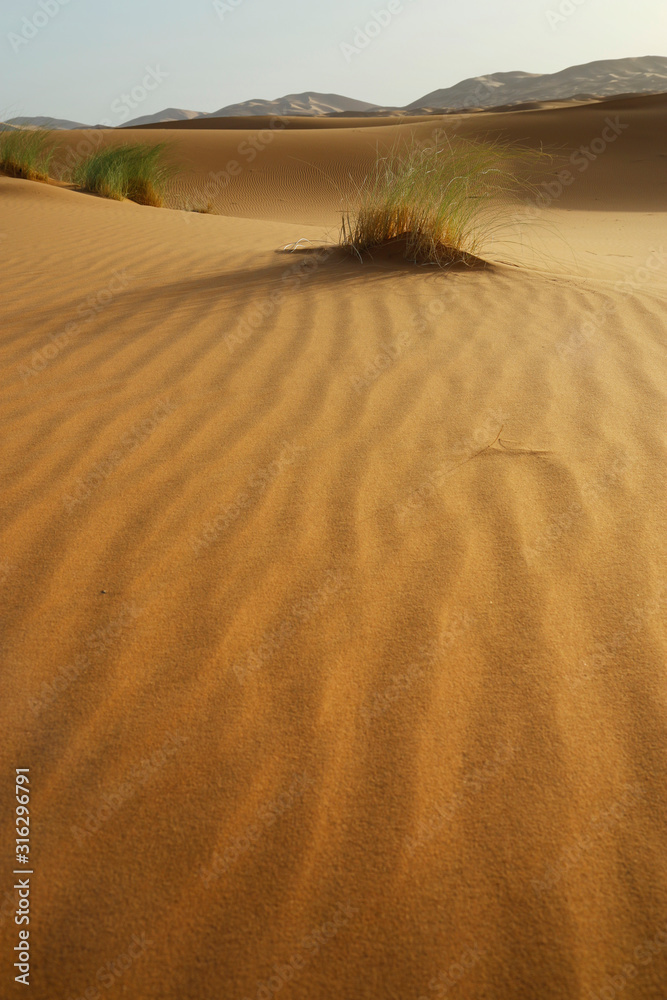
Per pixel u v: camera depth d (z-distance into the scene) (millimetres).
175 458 2381
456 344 3439
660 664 1495
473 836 1173
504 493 2129
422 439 2484
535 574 1776
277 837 1180
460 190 5320
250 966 1010
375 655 1545
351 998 974
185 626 1628
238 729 1369
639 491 2115
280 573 1805
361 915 1067
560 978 996
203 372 3145
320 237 7352
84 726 1374
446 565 1819
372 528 1979
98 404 2816
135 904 1084
